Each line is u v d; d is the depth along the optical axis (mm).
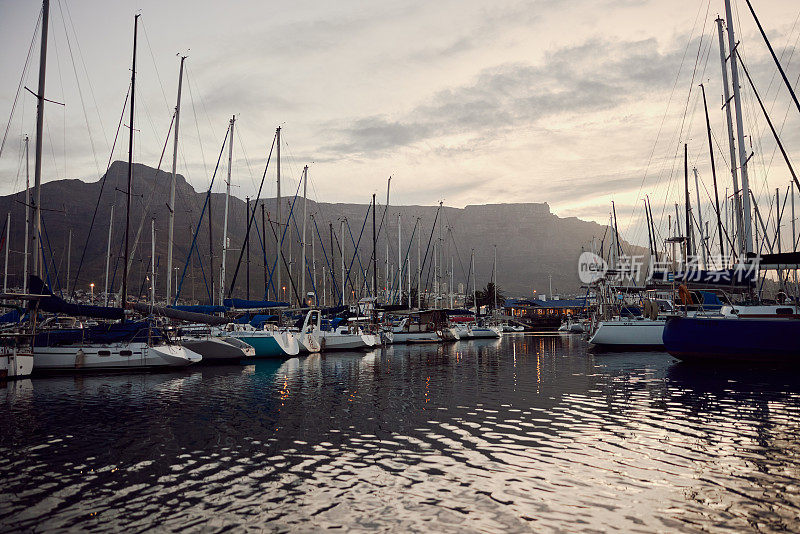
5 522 9250
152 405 20797
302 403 21266
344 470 12055
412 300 120312
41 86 29625
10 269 86062
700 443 14109
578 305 151125
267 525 9023
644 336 46406
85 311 30734
